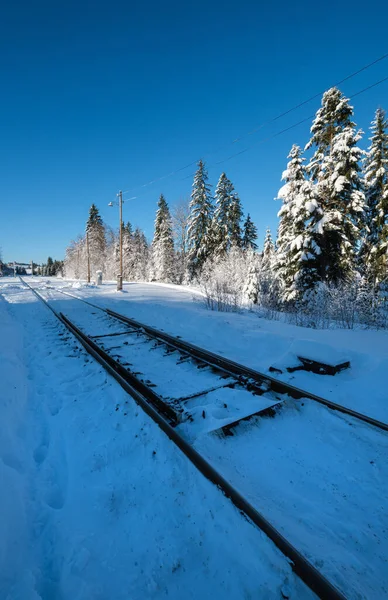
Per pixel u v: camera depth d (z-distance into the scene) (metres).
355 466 2.73
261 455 2.88
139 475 2.60
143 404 3.49
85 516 2.21
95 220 52.28
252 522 1.96
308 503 2.34
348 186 15.96
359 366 5.05
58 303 13.87
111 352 5.98
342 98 15.75
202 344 7.10
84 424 3.42
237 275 17.73
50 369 5.12
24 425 3.38
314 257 15.28
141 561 1.88
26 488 2.43
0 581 1.64
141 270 46.06
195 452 2.60
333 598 1.47
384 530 2.11
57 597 1.66
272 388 4.27
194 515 2.15
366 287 10.80
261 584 1.67
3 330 6.81
